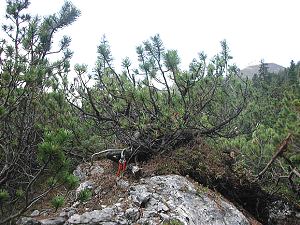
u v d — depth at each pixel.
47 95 1.83
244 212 2.11
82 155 2.21
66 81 2.01
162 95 2.12
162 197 1.74
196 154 2.14
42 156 1.11
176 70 1.99
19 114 1.64
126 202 1.69
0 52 1.50
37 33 1.91
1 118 1.41
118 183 1.85
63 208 1.65
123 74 2.07
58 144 1.11
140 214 1.61
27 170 1.87
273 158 2.22
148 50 2.00
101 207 1.66
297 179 2.50
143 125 1.95
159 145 2.16
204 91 2.18
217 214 1.76
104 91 2.11
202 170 2.08
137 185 1.82
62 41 2.07
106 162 2.17
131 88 1.92
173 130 2.07
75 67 1.95
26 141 1.67
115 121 2.09
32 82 1.48
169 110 1.98
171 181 1.87
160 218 1.59
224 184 2.15
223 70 2.19
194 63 2.09
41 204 1.70
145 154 2.15
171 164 2.04
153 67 2.01
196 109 2.19
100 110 2.22
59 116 1.94
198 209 1.73
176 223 1.56
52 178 1.18
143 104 2.04
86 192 1.24
